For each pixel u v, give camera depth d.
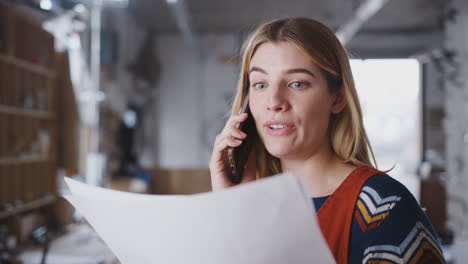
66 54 5.00
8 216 4.12
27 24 4.48
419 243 0.62
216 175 0.91
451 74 5.64
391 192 0.65
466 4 5.49
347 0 7.66
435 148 7.61
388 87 11.11
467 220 5.07
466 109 5.38
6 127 4.12
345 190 0.69
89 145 5.55
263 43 0.74
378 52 9.71
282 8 8.19
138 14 8.41
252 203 0.50
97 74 5.73
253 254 0.54
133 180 5.78
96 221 0.64
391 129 12.37
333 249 0.67
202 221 0.53
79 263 3.39
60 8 4.27
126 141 6.39
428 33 9.66
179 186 6.07
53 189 4.98
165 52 10.00
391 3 7.84
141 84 8.85
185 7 7.69
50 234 2.71
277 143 0.73
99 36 5.75
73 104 5.02
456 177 5.36
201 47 10.03
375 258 0.62
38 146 4.64
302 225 0.50
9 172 4.28
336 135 0.78
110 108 6.07
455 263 3.63
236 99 0.90
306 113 0.72
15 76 4.21
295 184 0.47
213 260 0.56
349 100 0.77
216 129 9.98
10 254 3.44
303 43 0.71
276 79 0.72
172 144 9.98
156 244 0.58
